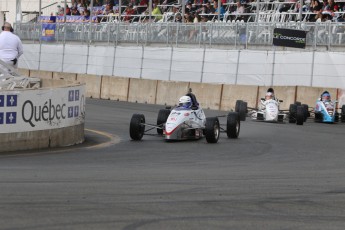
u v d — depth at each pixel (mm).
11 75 48188
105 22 94688
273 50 75562
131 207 20531
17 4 106938
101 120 58969
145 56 86062
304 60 73188
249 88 73688
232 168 31672
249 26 77938
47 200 21203
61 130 39781
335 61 71125
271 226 18531
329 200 22938
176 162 33594
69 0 115938
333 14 79125
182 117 43406
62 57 96062
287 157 37219
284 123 61219
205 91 76875
